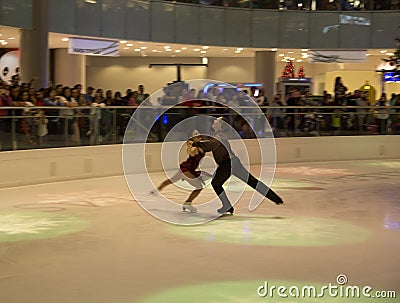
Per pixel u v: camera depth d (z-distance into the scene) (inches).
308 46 1092.5
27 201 494.0
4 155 552.7
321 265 309.0
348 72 1229.1
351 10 1094.4
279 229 395.2
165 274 291.4
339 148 823.1
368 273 294.7
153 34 994.1
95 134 633.6
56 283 276.5
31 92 603.2
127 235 375.9
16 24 771.4
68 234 378.0
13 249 340.8
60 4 865.5
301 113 795.4
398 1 1090.7
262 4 1078.4
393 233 386.3
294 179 638.5
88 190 551.2
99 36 924.6
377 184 605.0
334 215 446.6
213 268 302.5
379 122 844.0
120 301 252.4
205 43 1049.5
